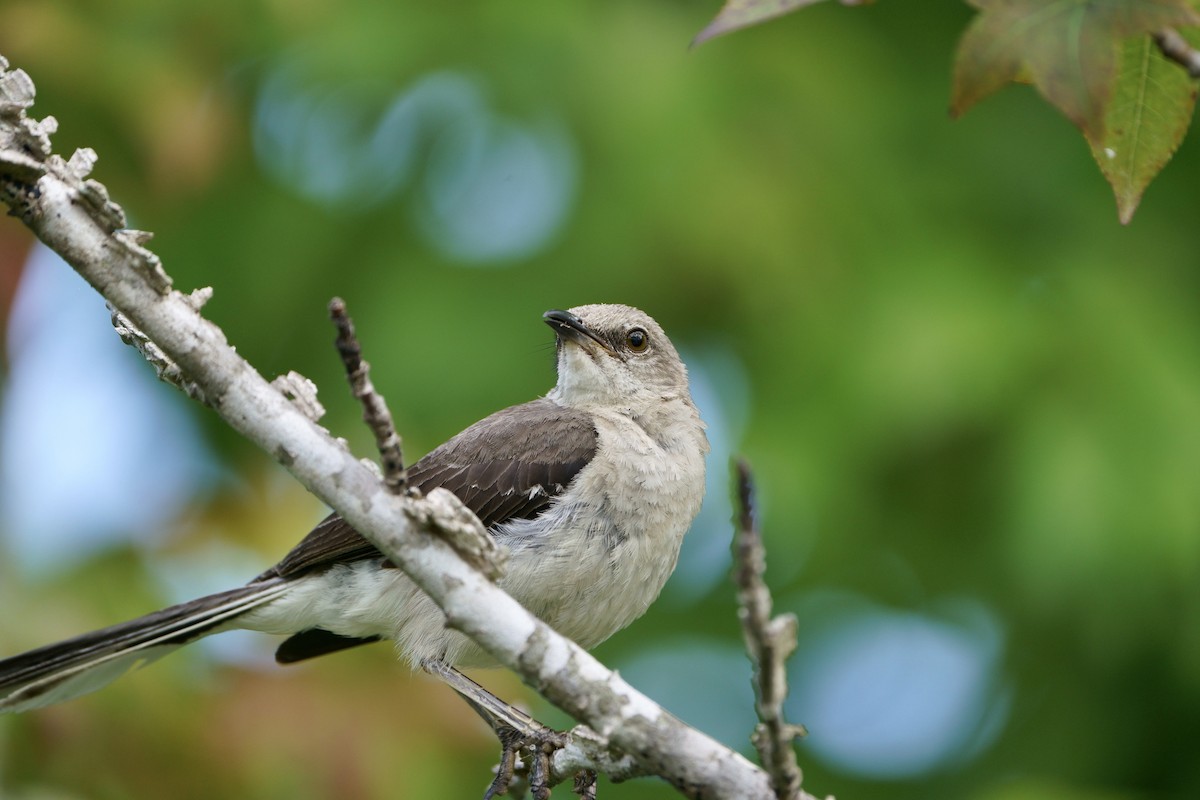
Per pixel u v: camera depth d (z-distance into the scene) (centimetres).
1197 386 1109
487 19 1173
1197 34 537
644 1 1196
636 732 579
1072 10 465
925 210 1173
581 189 1138
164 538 1072
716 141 1130
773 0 467
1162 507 1051
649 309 1167
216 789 952
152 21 1129
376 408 562
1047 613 1113
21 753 938
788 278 1114
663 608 1309
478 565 586
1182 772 1213
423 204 1194
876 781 1276
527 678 583
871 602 1302
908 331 1098
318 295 1193
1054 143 1244
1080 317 1125
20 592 1032
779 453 1103
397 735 971
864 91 1206
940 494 1177
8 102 568
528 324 1139
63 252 571
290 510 1084
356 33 1173
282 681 982
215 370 582
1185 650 1084
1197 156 1248
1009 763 1241
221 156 1130
